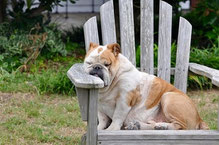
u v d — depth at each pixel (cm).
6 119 796
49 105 898
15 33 1186
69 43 1363
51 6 1288
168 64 738
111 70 524
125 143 462
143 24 743
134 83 545
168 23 737
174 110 524
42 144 684
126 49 732
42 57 1175
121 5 736
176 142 467
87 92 452
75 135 730
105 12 725
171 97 538
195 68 660
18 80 1032
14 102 897
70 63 1087
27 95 954
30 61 1120
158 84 563
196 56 1078
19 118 796
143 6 743
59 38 1295
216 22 1400
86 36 704
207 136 470
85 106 454
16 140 687
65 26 1577
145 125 518
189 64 719
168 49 738
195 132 475
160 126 511
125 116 541
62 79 986
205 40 1384
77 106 884
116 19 1252
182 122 520
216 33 1342
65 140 705
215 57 1073
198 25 1385
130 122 523
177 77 730
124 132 467
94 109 451
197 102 952
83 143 498
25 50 1137
